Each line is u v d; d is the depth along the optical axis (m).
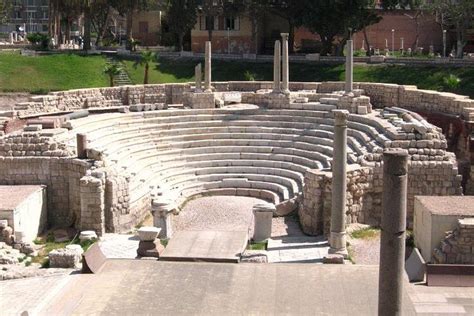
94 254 28.55
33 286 27.08
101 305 24.12
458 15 87.56
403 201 17.84
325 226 37.34
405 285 27.14
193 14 94.50
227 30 100.12
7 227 34.41
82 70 89.00
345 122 31.42
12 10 136.88
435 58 85.44
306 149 47.47
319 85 60.56
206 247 32.19
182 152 48.62
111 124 49.62
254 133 50.56
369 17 86.94
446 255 30.81
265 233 36.66
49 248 35.91
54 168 40.47
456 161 41.47
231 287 25.64
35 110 52.03
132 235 37.84
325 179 37.28
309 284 25.88
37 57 90.25
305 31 105.25
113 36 121.62
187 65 91.94
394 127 43.03
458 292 27.20
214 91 57.66
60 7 98.31
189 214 41.78
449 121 46.25
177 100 61.09
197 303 24.20
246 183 46.34
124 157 45.09
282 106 53.47
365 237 37.28
